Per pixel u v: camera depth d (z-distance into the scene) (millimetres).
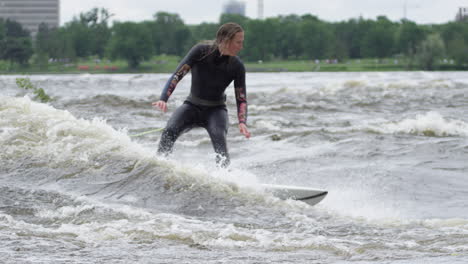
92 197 14453
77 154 17234
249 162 23359
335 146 27047
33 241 10133
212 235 11062
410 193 17688
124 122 34781
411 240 10898
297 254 9773
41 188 15031
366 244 10445
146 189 14953
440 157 24062
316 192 15250
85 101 46000
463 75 152625
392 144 27188
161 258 9273
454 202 16500
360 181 19531
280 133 31703
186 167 16328
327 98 58438
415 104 50250
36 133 18812
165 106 16891
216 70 17250
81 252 9516
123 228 11375
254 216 13148
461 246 10164
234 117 37188
